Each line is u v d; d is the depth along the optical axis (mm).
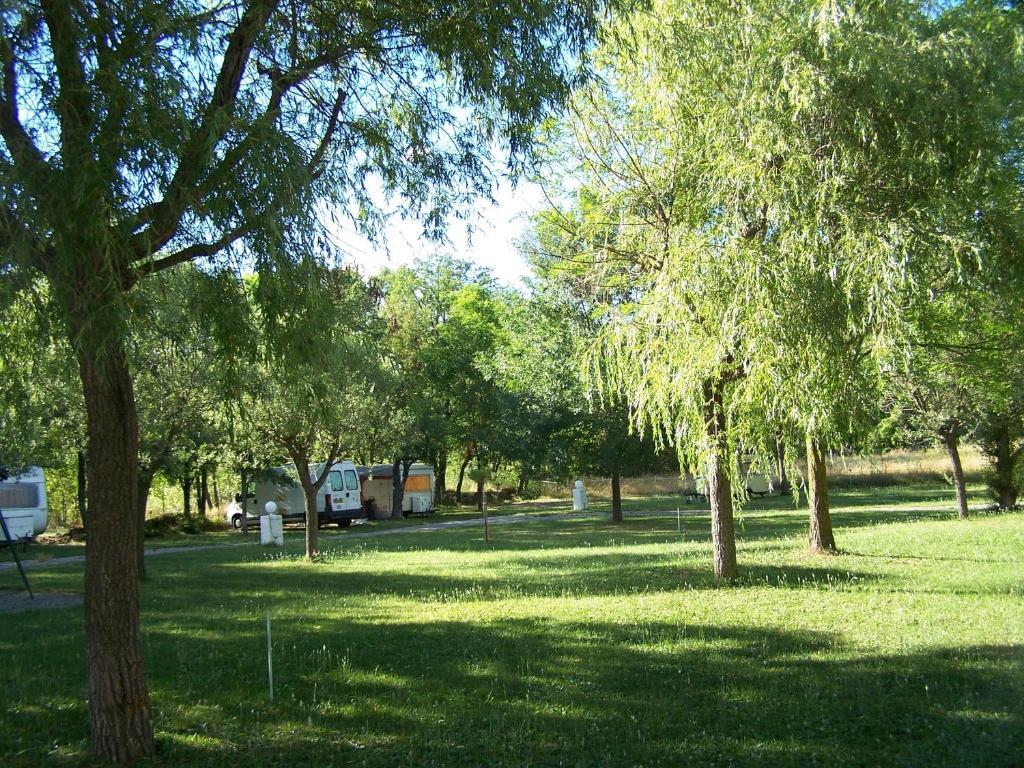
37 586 16391
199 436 16578
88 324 4902
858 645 8203
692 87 10852
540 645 8789
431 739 5992
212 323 6816
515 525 32844
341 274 7266
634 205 12344
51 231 5035
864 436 11227
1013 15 10141
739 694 6746
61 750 5965
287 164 5898
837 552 15844
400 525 36562
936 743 5496
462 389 42781
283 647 9070
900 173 9430
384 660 8336
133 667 5891
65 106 5305
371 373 19641
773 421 10531
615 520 31875
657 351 11453
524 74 7629
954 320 10914
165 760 5738
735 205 9844
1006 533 17906
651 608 10789
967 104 9445
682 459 12195
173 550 25938
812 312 9273
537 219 13727
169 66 5648
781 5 10148
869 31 9586
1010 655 7535
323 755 5754
